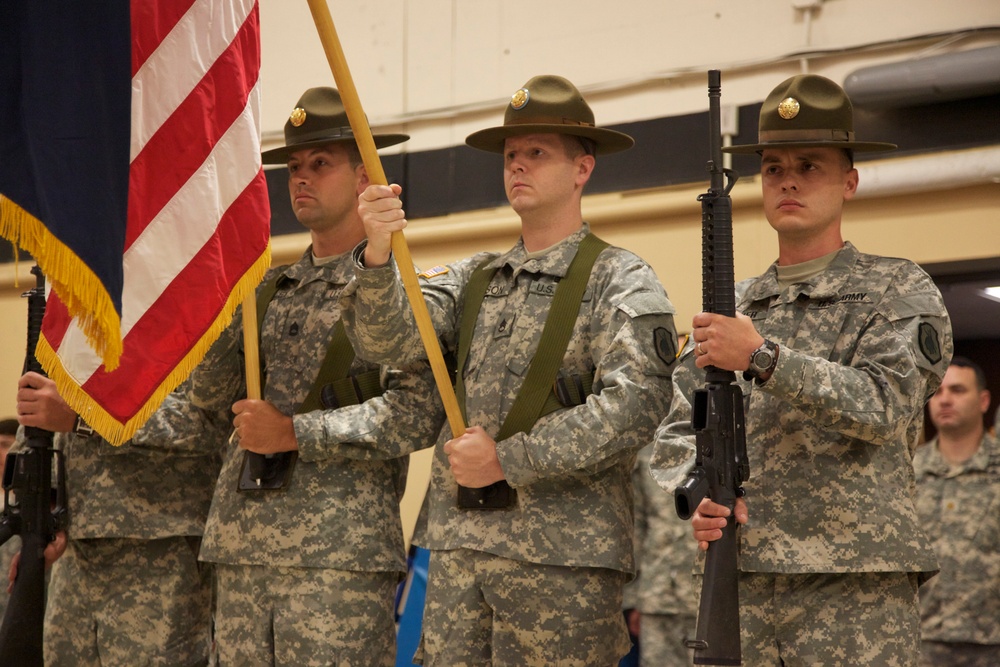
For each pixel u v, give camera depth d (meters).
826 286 3.66
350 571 4.16
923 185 6.16
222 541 4.29
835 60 6.60
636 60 7.18
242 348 4.61
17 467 4.72
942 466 6.22
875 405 3.34
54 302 4.01
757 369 3.33
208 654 4.93
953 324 8.34
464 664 3.83
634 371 3.75
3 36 3.75
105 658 4.78
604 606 3.80
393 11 8.05
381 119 7.97
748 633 3.49
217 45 4.04
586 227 4.16
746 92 6.82
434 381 4.24
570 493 3.81
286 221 8.09
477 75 7.73
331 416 4.16
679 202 6.85
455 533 3.89
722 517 3.32
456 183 7.68
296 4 8.37
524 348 3.95
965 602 6.02
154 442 4.65
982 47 5.98
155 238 3.88
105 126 3.72
